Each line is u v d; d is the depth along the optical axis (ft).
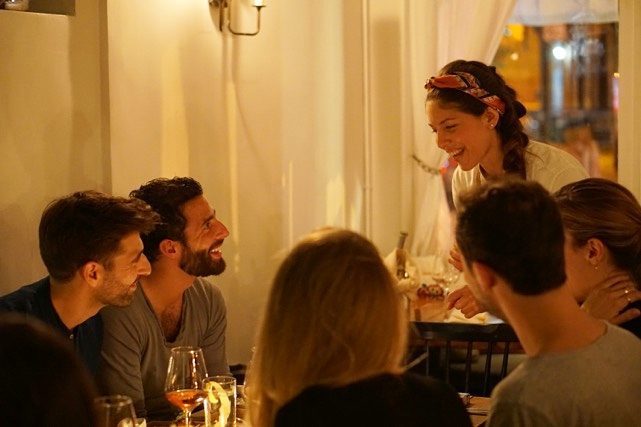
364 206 17.60
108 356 10.44
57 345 4.08
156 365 10.87
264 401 6.07
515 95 11.67
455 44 17.79
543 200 6.03
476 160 11.46
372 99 17.92
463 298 9.99
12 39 12.50
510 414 6.02
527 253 5.90
